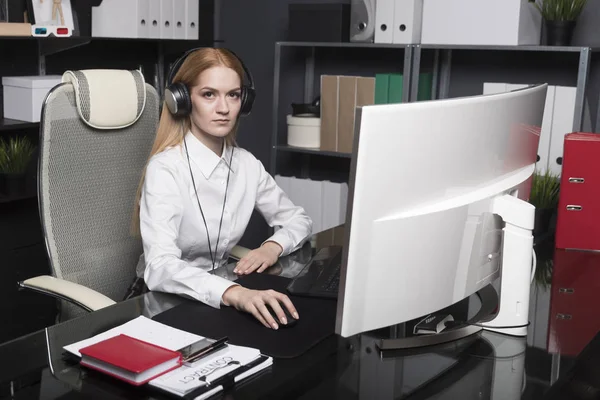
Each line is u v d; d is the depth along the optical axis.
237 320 1.33
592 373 1.33
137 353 1.09
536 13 3.05
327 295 1.46
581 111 2.78
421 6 3.15
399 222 1.08
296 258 1.81
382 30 3.19
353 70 3.72
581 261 1.84
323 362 1.17
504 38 2.89
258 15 3.93
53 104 1.74
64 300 1.68
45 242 1.74
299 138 3.50
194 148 1.79
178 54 3.87
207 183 1.80
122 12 3.25
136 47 3.73
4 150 3.07
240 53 4.04
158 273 1.53
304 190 3.52
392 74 3.22
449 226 1.15
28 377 1.08
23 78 3.09
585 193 1.90
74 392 1.03
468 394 1.08
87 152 1.81
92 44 3.54
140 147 1.94
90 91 1.79
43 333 1.25
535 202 2.39
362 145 1.00
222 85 1.66
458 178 1.16
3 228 3.18
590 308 1.48
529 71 3.26
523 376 1.15
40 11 3.08
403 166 1.05
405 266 1.11
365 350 1.22
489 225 1.26
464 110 1.11
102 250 1.86
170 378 1.05
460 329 1.29
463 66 3.42
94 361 1.09
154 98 1.96
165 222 1.66
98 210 1.84
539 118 1.45
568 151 1.90
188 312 1.38
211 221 1.83
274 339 1.24
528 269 1.29
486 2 2.91
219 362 1.11
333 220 3.47
